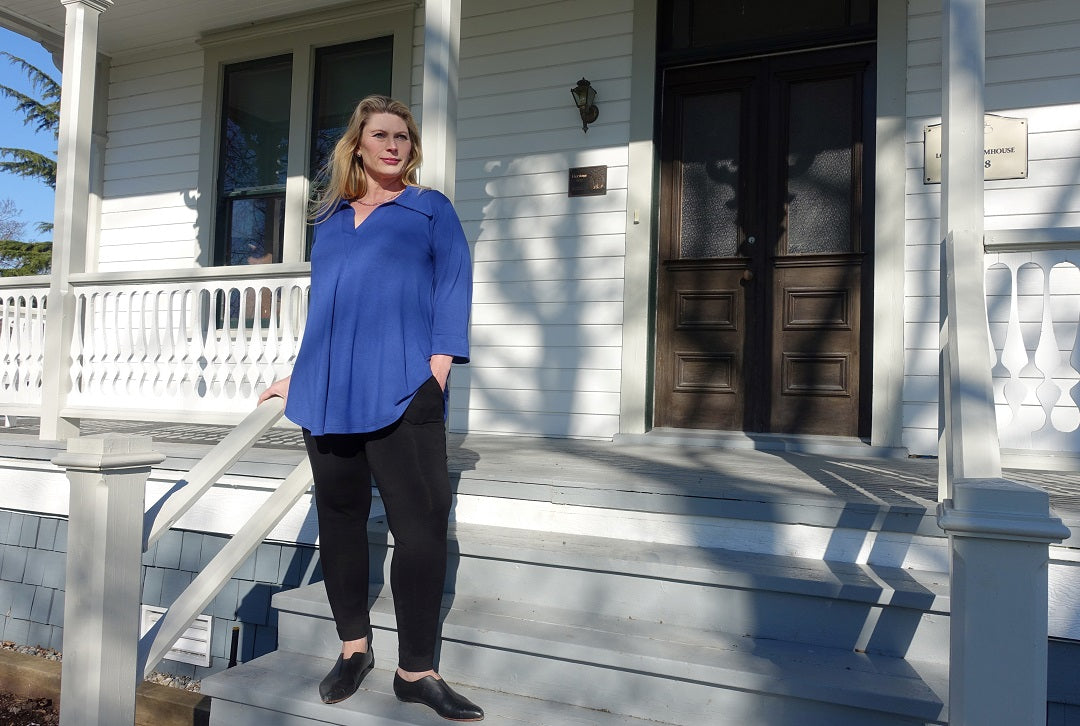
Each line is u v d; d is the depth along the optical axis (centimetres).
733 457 393
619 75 494
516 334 517
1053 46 408
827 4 458
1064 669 222
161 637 221
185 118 634
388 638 238
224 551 248
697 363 488
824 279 461
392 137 211
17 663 329
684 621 235
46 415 418
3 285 446
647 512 271
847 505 246
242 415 381
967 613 142
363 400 198
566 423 502
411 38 554
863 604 216
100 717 194
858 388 454
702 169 489
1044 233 242
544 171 512
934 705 180
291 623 253
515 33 521
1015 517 140
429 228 211
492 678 226
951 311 210
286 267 372
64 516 390
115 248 657
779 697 197
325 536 216
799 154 468
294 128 589
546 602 252
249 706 221
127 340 413
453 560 266
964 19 234
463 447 432
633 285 484
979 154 233
